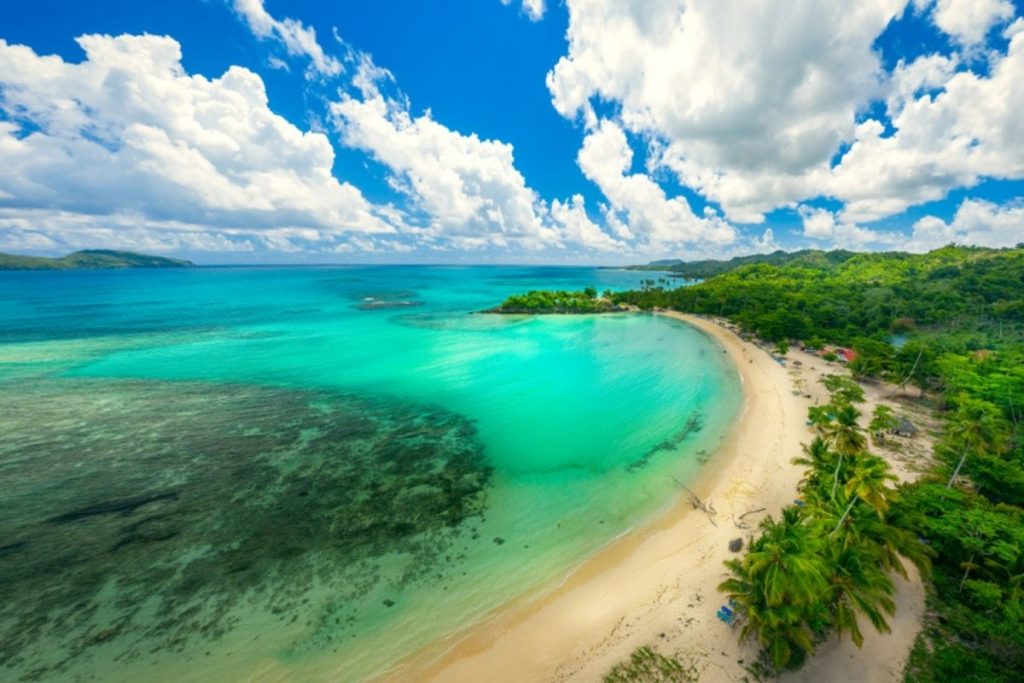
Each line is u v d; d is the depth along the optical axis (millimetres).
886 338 103312
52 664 21734
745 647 21625
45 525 32156
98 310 147000
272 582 27109
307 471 40531
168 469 40531
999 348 85125
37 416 52781
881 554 22562
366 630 23828
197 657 22250
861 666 20578
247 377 70312
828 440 33562
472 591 26469
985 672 19859
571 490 37375
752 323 108125
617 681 20469
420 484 38438
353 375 71938
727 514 32750
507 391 64125
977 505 27156
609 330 117000
